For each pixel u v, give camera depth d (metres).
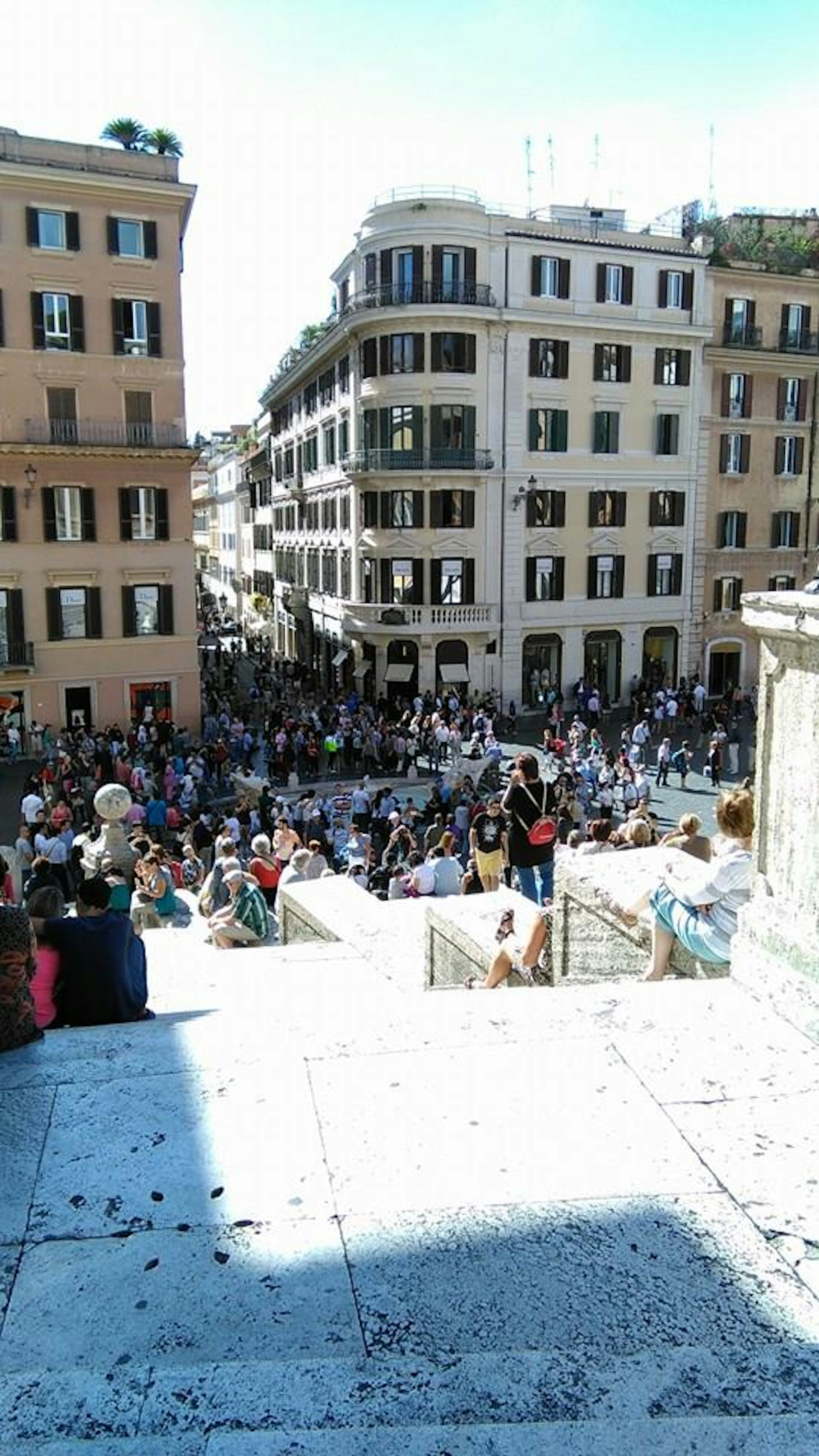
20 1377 1.97
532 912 7.12
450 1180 2.68
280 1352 2.10
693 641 48.31
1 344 34.97
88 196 35.34
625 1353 2.07
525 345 42.31
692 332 45.12
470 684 43.78
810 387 48.91
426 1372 1.98
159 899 11.38
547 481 43.75
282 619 67.75
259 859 13.36
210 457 125.00
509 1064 3.29
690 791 30.72
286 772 32.34
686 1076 3.18
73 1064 3.35
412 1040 3.47
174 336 37.25
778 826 3.69
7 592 36.12
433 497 42.19
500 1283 2.30
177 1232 2.49
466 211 40.44
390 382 41.81
